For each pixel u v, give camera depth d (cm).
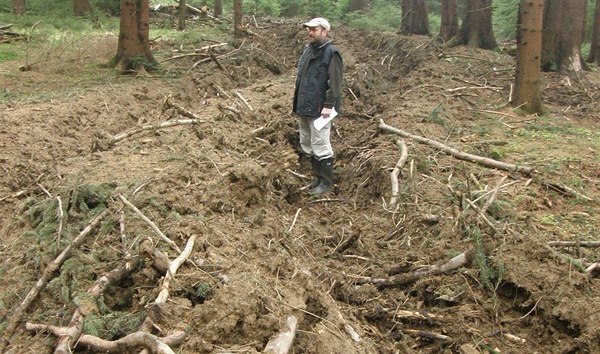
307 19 2664
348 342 361
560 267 438
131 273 391
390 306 455
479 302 441
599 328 391
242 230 458
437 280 462
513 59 1357
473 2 1541
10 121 722
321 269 479
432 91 1045
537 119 898
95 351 324
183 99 990
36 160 652
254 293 344
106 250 418
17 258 439
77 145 715
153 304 338
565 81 1152
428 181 634
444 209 556
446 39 1764
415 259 498
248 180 520
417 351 417
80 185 494
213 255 401
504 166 662
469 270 457
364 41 1809
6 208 554
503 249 459
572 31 1190
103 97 875
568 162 687
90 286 382
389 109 970
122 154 627
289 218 600
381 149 755
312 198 707
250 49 1413
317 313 383
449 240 500
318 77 674
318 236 579
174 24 2061
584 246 491
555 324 412
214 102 960
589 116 962
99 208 470
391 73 1434
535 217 549
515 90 955
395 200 604
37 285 388
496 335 419
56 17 1861
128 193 487
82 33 1595
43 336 347
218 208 491
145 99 943
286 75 1341
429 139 747
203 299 362
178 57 1300
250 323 327
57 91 924
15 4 1839
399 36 1734
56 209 477
